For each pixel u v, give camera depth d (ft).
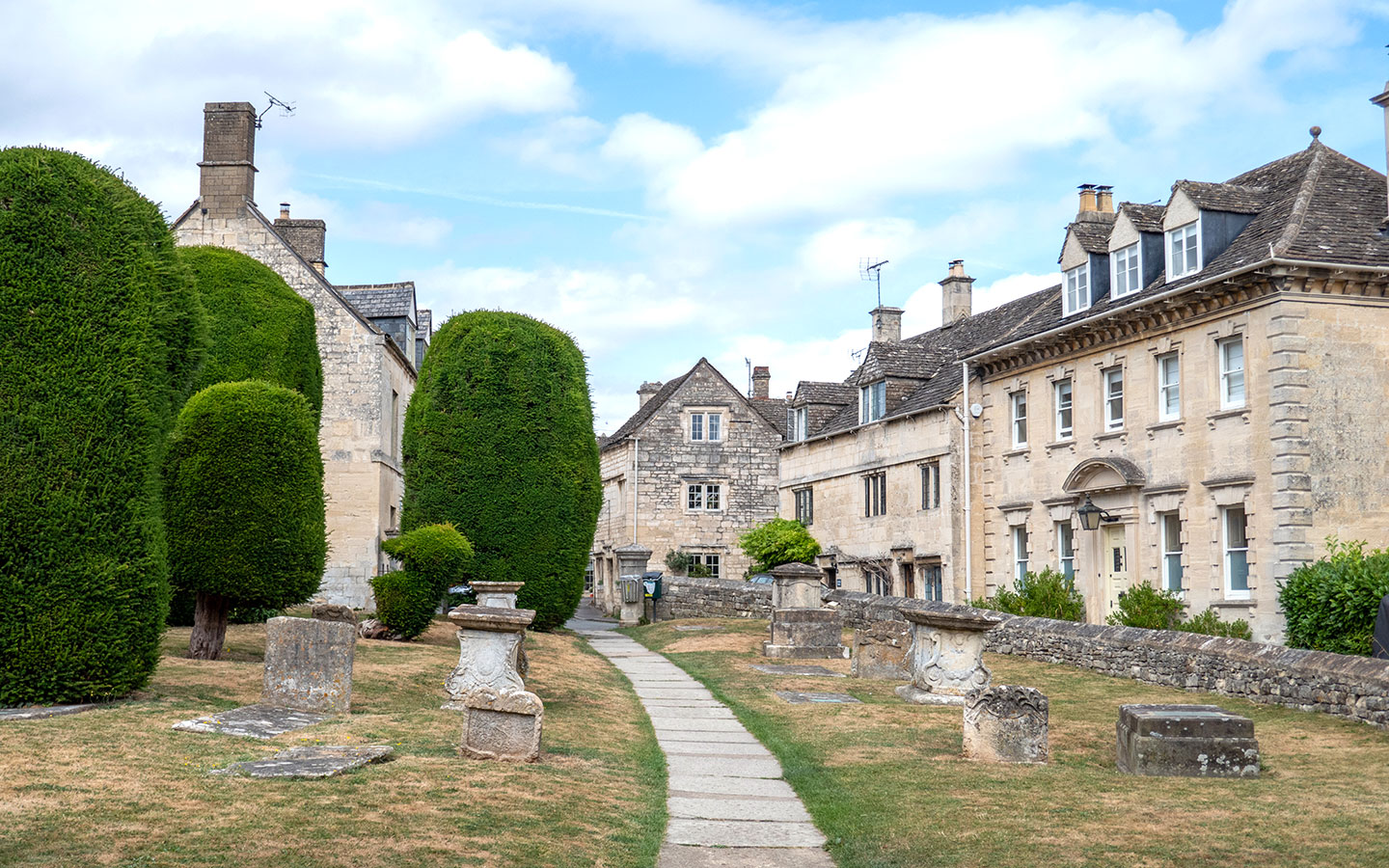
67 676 37.19
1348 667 44.83
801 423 129.90
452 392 86.07
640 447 148.77
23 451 37.24
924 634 52.80
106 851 22.08
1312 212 67.77
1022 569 89.81
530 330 88.48
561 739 38.91
